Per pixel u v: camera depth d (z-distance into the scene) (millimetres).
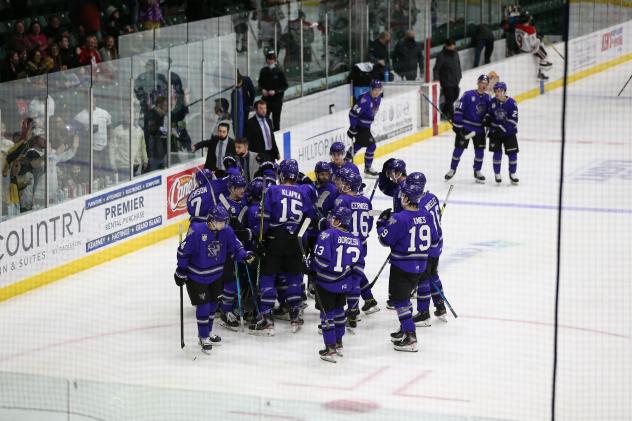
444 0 41344
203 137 27906
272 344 19031
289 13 34312
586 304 20875
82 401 13195
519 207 28828
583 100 45062
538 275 22797
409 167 34062
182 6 35594
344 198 19312
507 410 15859
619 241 25500
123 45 30266
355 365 17875
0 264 21422
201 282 18172
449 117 38719
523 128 40000
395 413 12820
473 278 22578
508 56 45938
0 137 21641
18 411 13375
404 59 38375
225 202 20172
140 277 23219
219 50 28000
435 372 17484
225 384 17047
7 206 21875
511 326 19656
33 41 29047
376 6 37875
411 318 18391
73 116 23422
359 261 19344
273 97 32125
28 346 18969
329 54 36469
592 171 33250
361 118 31641
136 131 25328
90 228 23781
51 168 22875
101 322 20281
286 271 19547
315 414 12828
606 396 16359
